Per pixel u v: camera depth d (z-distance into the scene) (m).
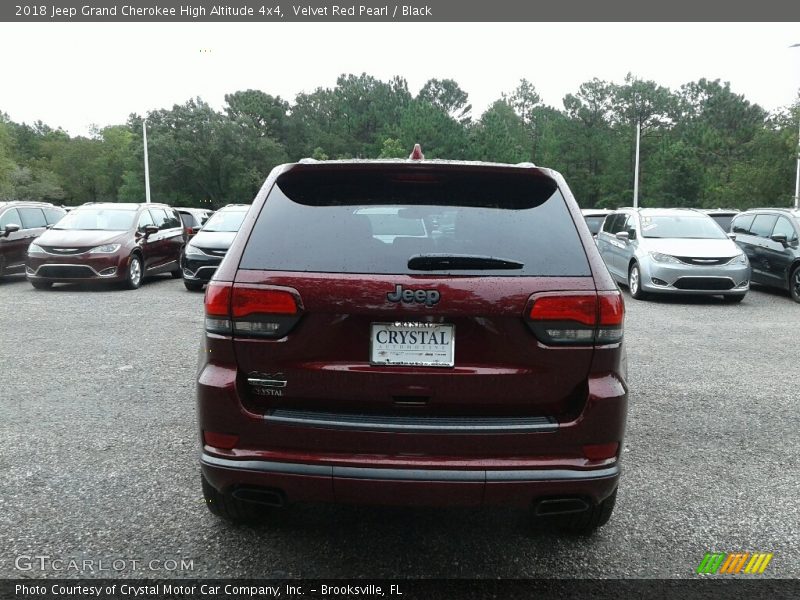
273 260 2.72
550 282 2.64
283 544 3.18
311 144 101.50
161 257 15.16
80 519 3.38
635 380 6.45
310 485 2.63
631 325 9.62
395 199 2.89
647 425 5.06
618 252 13.60
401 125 96.56
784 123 28.75
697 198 69.50
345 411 2.68
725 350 7.88
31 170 95.94
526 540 3.26
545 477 2.59
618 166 79.12
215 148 73.81
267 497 2.74
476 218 2.81
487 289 2.61
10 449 4.33
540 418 2.66
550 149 83.25
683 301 12.34
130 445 4.43
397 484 2.58
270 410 2.70
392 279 2.62
